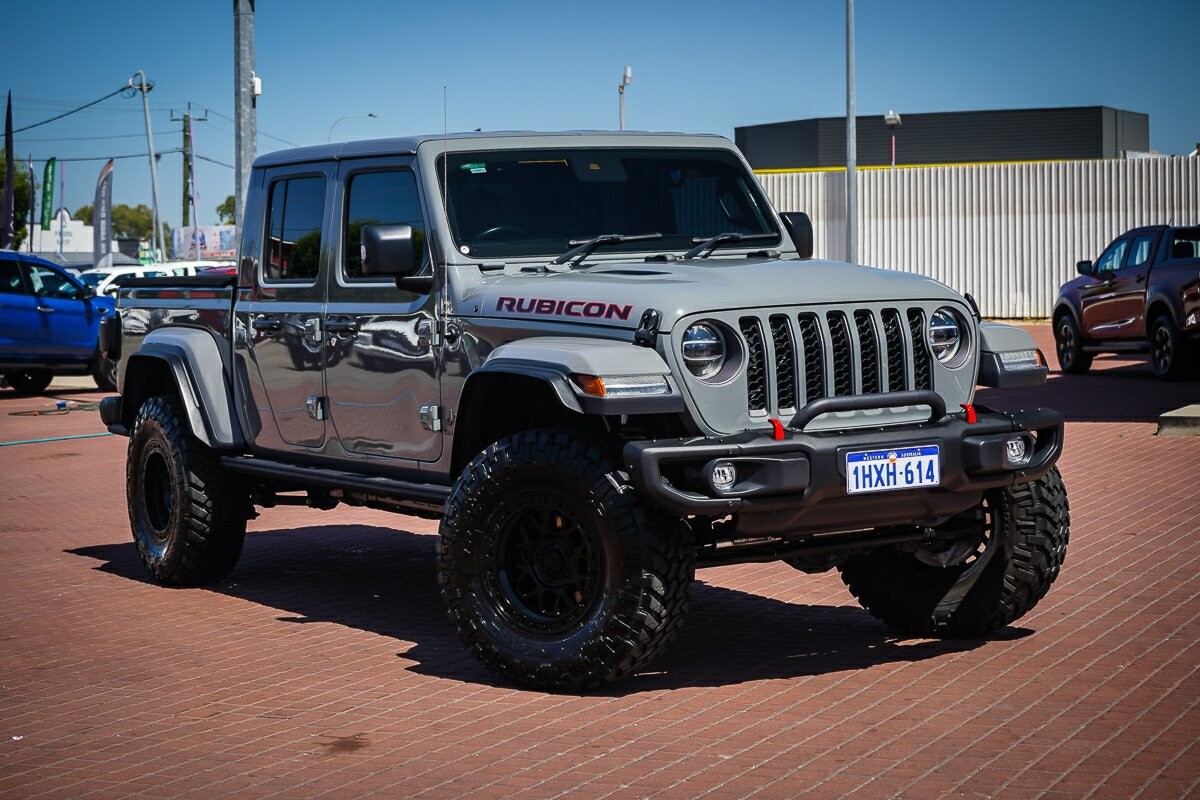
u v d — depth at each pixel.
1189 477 11.35
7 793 4.85
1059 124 82.31
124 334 8.94
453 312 6.45
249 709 5.84
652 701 5.75
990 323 6.55
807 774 4.77
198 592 8.43
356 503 7.72
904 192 38.75
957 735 5.16
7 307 21.92
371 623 7.49
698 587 8.11
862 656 6.44
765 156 86.56
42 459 15.60
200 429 8.05
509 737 5.30
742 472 5.51
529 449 5.79
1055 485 6.45
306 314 7.34
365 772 4.95
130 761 5.18
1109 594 7.46
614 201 6.96
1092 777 4.66
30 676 6.52
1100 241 37.50
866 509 5.76
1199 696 5.56
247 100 16.80
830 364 5.87
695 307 5.66
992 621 6.55
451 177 6.69
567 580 5.85
